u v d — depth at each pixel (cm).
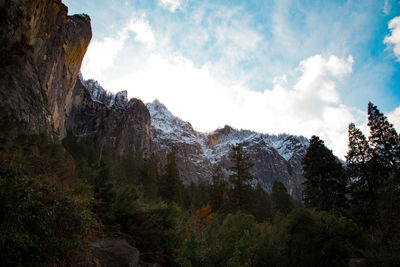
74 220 339
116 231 483
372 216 1762
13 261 241
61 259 290
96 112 11988
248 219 966
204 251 497
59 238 295
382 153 2058
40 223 280
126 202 591
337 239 785
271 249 720
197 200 4300
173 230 610
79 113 11244
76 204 359
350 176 2209
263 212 3020
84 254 321
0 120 715
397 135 2047
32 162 463
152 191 3569
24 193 280
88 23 4041
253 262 676
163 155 14212
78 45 3475
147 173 4775
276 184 4000
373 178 1964
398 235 772
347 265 726
